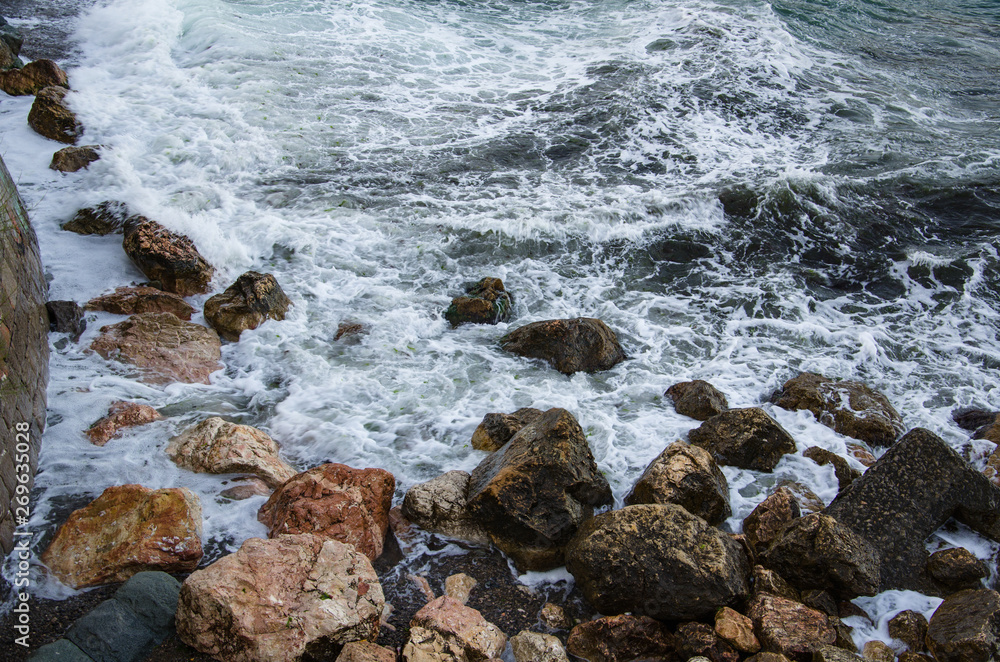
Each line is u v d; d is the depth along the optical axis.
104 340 6.79
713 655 4.36
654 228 9.67
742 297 8.66
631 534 4.79
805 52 15.95
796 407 6.78
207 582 4.16
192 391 6.53
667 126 12.54
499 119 12.74
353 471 5.43
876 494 5.34
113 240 8.46
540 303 8.40
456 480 5.56
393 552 5.23
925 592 4.97
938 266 9.15
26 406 5.46
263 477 5.58
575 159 11.53
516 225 9.34
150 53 13.35
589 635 4.54
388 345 7.45
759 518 5.36
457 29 16.69
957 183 10.98
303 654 4.09
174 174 10.02
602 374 7.27
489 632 4.42
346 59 14.34
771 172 11.05
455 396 6.80
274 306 7.62
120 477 5.47
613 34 16.73
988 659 4.20
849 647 4.49
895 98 14.04
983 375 7.45
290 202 9.76
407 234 9.27
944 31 17.97
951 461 5.44
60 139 10.38
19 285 6.04
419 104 13.02
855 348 7.82
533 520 5.07
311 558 4.55
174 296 7.56
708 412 6.56
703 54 15.18
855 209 10.31
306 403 6.58
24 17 14.76
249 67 13.28
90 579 4.59
